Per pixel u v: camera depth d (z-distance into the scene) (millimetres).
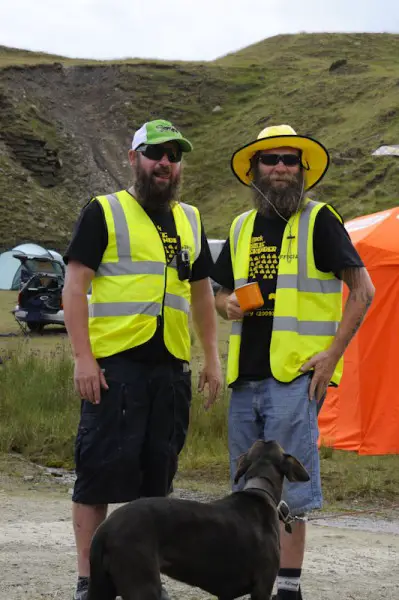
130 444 4941
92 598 4074
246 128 69375
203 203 61781
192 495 9141
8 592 5449
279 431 5082
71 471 10344
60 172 63500
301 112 68062
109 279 5098
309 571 6262
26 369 14234
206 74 78438
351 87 69562
